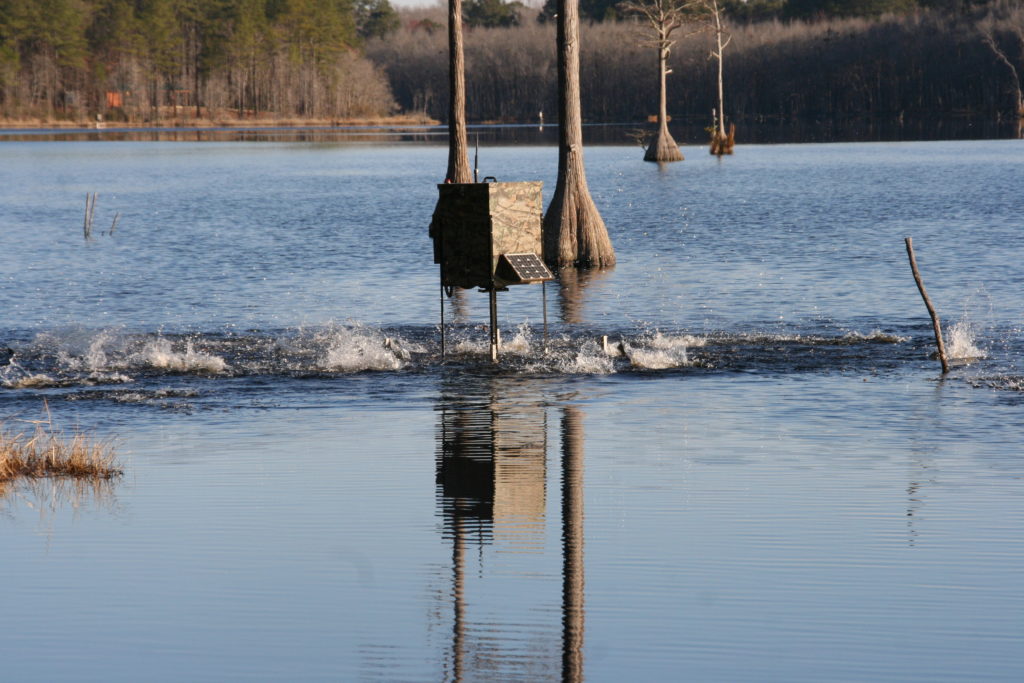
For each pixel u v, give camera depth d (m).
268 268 109.19
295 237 136.25
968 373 59.44
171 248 126.81
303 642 27.53
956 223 141.38
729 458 43.16
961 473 40.72
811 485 39.47
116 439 47.19
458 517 36.53
